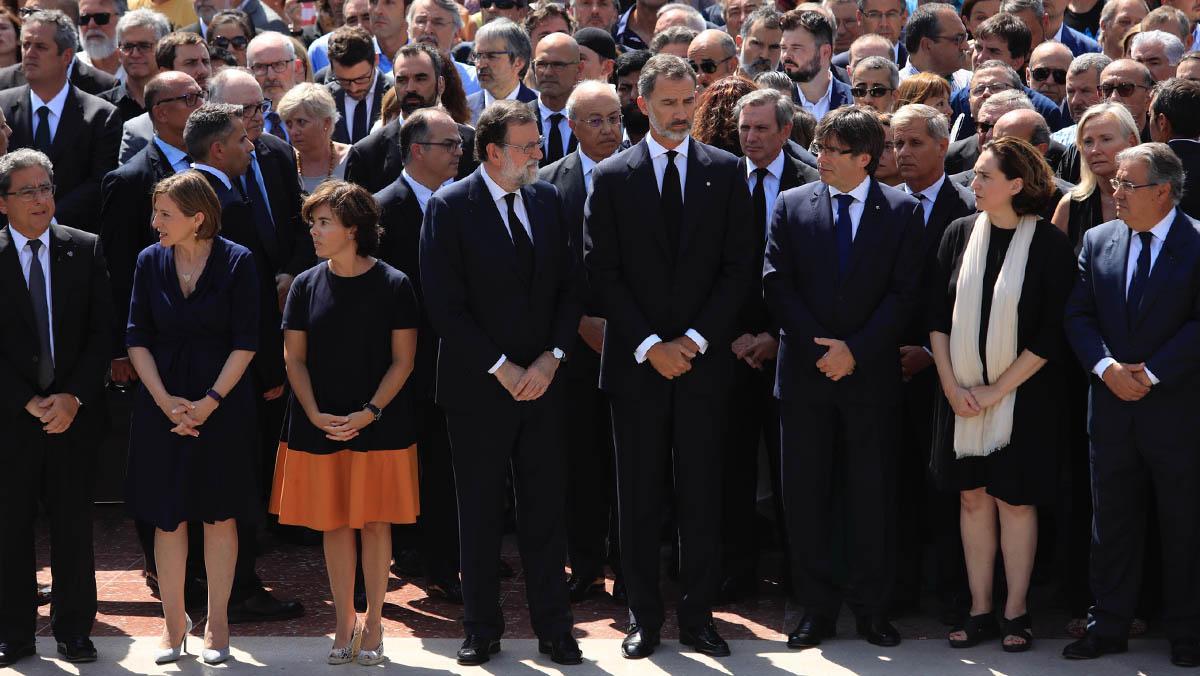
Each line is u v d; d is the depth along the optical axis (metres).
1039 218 11.23
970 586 11.39
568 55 14.84
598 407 12.52
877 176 12.95
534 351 11.07
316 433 10.96
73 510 11.25
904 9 20.12
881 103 14.95
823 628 11.40
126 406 14.50
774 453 12.49
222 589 11.20
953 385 11.19
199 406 10.89
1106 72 13.84
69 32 14.91
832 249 11.25
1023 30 17.36
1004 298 11.03
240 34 18.69
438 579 12.52
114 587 12.95
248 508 11.16
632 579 11.27
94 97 15.10
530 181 10.95
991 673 10.68
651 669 10.91
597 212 11.16
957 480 11.23
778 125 12.14
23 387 11.07
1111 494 10.88
